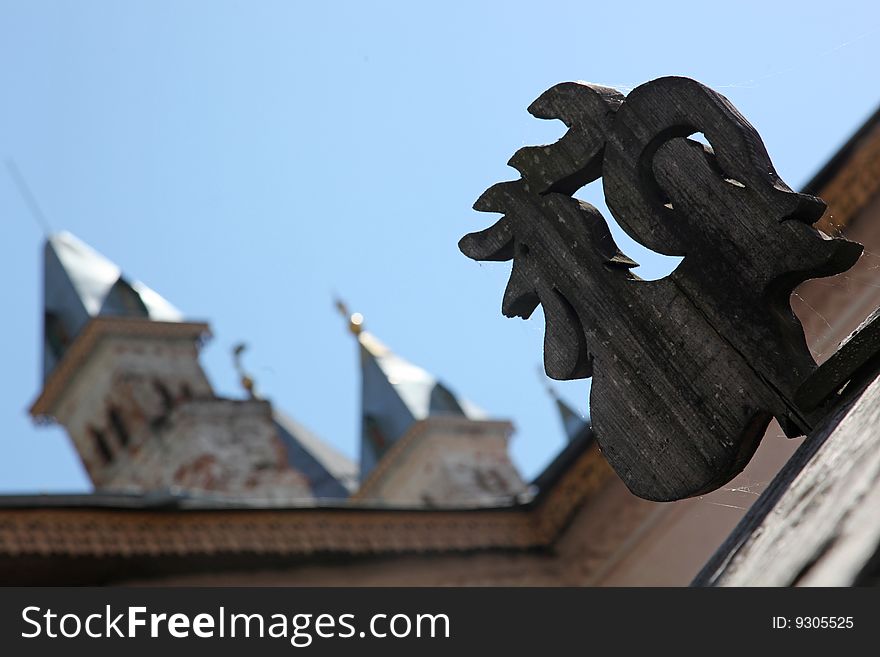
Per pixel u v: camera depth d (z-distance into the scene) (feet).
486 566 233.14
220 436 422.41
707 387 22.62
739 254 22.12
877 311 21.77
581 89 23.98
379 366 477.36
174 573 197.16
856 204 195.11
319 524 214.90
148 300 460.55
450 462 439.22
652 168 23.11
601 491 240.73
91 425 442.91
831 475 16.33
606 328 24.00
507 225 25.55
